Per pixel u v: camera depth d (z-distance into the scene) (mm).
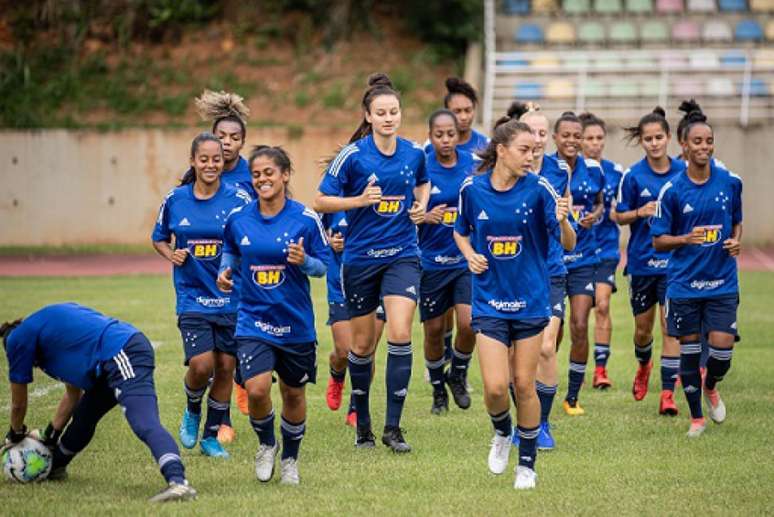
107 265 52750
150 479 16547
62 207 59906
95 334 15352
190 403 18609
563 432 20078
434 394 22078
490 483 16219
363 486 16031
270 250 15891
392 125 18781
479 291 16172
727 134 57125
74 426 16125
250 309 16203
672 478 16406
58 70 68250
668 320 20203
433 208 21391
